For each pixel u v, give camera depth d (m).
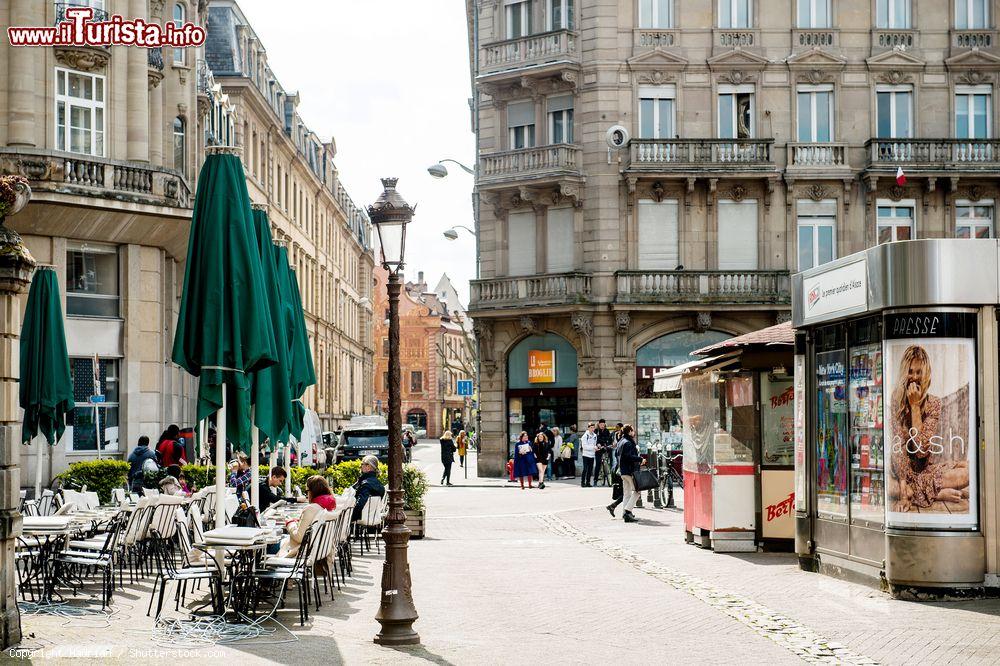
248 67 52.62
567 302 42.19
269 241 17.77
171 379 34.78
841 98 42.81
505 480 43.34
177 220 31.70
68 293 30.62
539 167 42.97
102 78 31.41
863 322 14.88
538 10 44.44
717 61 42.72
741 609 13.45
